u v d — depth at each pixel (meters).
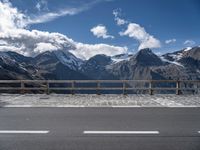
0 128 11.42
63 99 20.70
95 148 8.83
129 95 23.28
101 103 18.69
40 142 9.46
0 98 21.31
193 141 9.62
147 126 11.77
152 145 9.16
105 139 9.84
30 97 21.89
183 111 15.60
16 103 18.75
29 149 8.73
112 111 15.49
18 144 9.25
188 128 11.48
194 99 21.00
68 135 10.34
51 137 10.07
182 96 22.81
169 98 21.50
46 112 15.17
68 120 12.97
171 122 12.60
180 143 9.39
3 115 14.26
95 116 13.97
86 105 17.83
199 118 13.55
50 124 12.13
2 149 8.73
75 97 21.86
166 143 9.39
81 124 12.13
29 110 15.86
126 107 17.03
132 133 10.64
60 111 15.49
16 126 11.78
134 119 13.23
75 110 15.85
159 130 11.11
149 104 18.33
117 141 9.60
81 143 9.36
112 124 12.12
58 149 8.73
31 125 11.95
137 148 8.84
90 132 10.76
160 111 15.54
